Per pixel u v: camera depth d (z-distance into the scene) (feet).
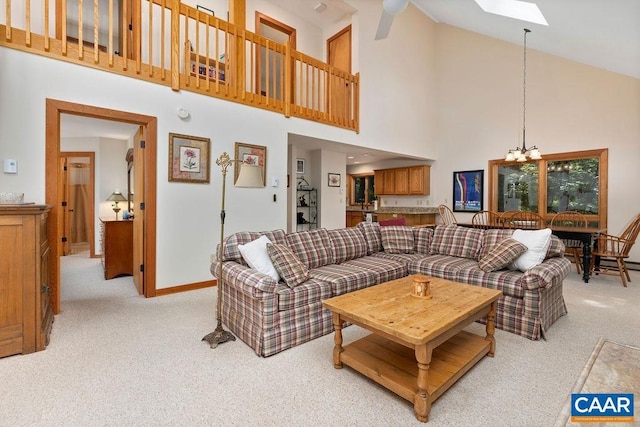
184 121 12.12
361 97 18.84
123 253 14.67
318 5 18.80
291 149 20.72
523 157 16.28
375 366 6.38
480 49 21.97
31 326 7.39
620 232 16.78
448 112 23.77
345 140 18.01
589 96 17.69
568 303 11.23
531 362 7.16
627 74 15.85
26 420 5.19
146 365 6.94
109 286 13.12
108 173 19.88
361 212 29.14
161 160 11.65
